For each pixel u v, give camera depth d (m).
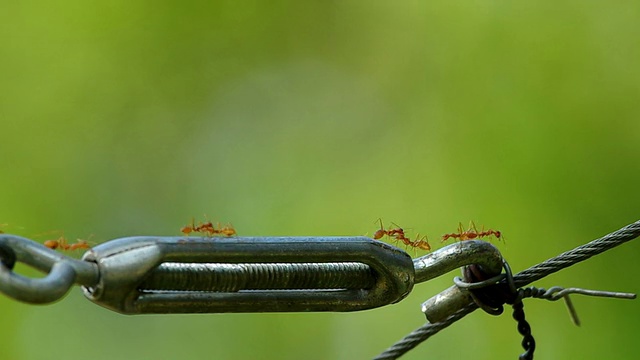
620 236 0.57
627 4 1.20
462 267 0.55
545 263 0.57
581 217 1.12
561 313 1.06
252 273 0.51
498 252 0.55
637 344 1.03
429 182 1.25
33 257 0.49
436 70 1.32
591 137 1.16
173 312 0.51
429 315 0.56
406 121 1.33
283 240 0.51
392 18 1.44
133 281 0.50
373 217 1.29
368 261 0.52
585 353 1.05
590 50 1.21
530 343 0.56
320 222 1.33
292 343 1.24
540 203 1.13
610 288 1.06
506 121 1.21
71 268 0.49
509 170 1.17
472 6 1.31
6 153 1.42
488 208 1.17
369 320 1.19
